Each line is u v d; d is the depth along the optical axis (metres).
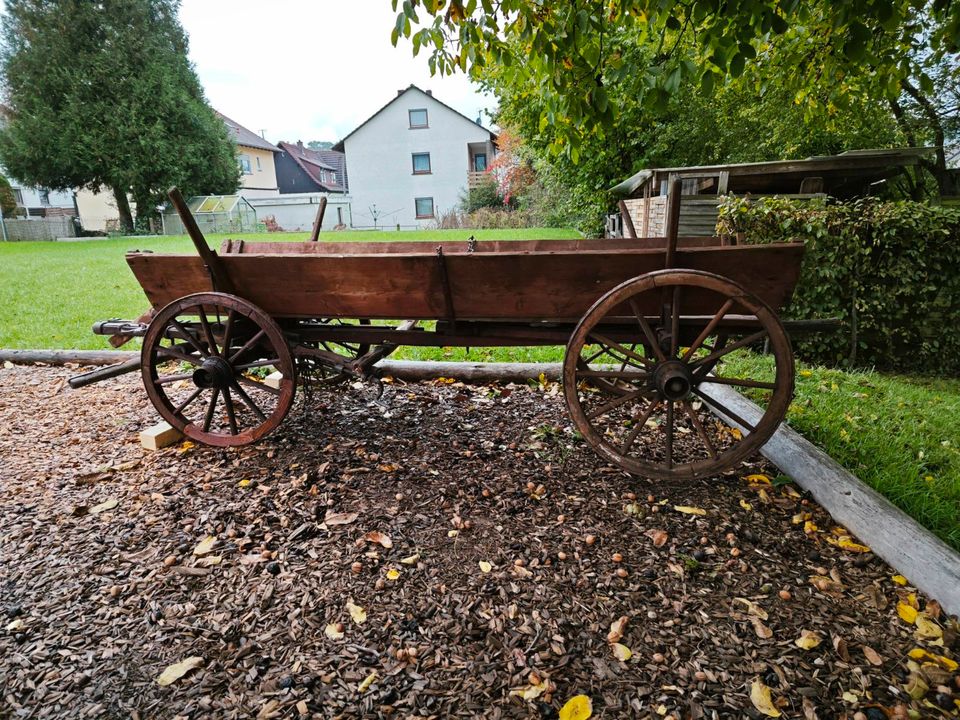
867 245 5.29
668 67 2.71
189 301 2.95
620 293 2.43
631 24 3.17
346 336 3.23
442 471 3.00
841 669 1.74
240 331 3.22
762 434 2.56
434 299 2.75
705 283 2.38
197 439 3.22
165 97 26.97
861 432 3.43
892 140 10.72
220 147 30.03
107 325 3.45
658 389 2.56
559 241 3.36
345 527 2.48
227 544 2.36
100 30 26.56
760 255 2.40
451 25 2.84
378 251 3.66
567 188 16.55
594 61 2.85
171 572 2.19
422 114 32.75
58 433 3.59
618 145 12.80
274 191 44.47
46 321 6.98
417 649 1.82
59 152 25.91
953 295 5.21
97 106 26.00
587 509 2.63
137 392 4.40
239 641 1.86
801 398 4.08
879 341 5.56
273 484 2.86
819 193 7.42
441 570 2.20
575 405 2.63
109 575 2.18
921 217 5.05
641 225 9.83
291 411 3.88
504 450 3.26
